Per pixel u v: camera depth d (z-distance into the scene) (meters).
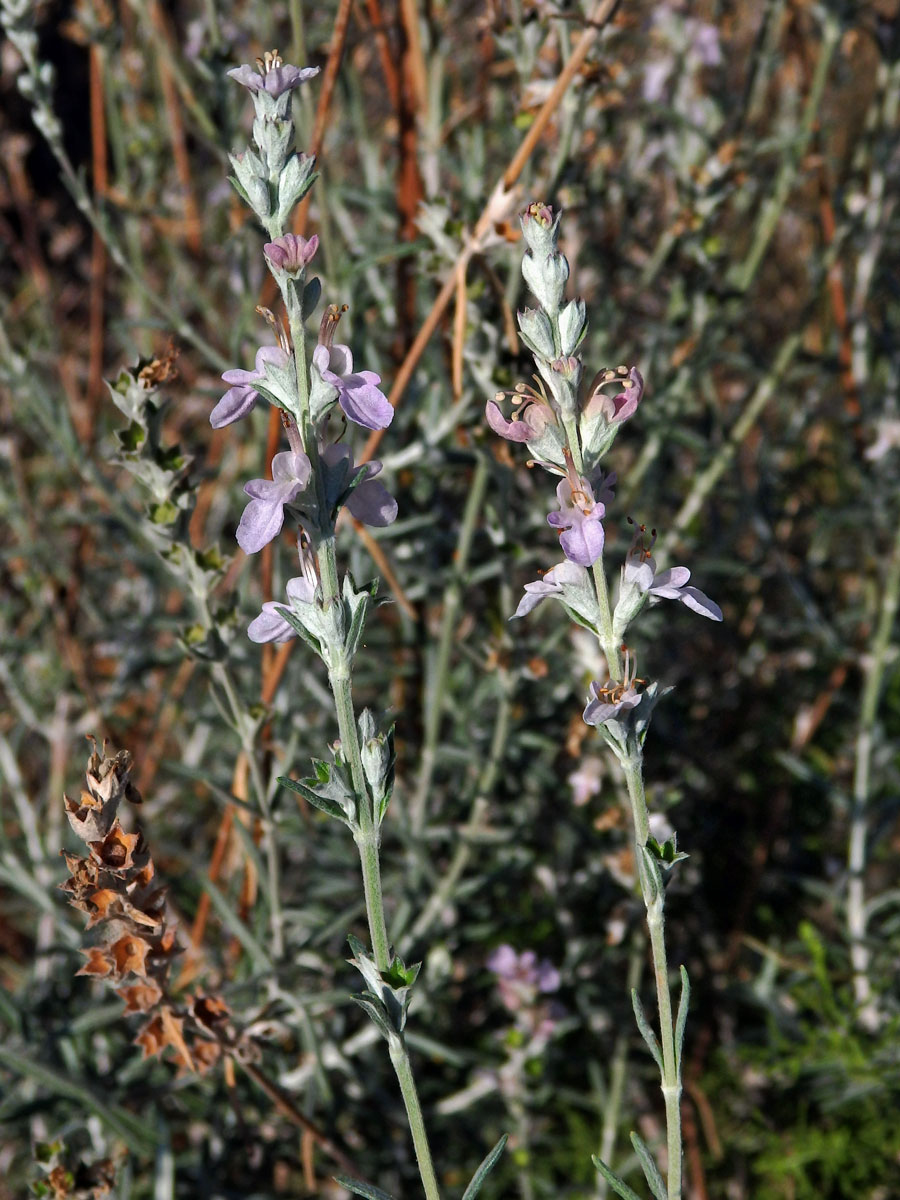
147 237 0.85
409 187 0.52
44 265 0.90
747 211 0.85
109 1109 0.45
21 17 0.46
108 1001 0.54
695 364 0.60
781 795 0.64
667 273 0.67
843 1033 0.53
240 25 0.68
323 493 0.33
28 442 0.85
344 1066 0.51
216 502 0.75
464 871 0.59
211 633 0.41
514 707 0.50
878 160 0.62
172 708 0.68
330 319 0.33
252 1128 0.52
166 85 0.67
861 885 0.59
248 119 0.68
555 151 0.51
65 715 0.65
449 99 0.70
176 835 0.68
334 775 0.34
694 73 0.66
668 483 0.79
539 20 0.45
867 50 0.82
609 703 0.33
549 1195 0.55
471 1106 0.56
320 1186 0.53
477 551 0.56
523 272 0.33
